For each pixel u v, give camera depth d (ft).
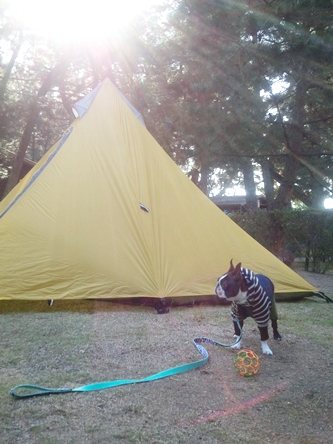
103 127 25.16
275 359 14.82
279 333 17.98
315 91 37.86
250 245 25.18
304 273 39.86
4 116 64.69
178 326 18.60
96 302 22.30
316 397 11.87
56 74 64.23
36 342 15.52
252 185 62.23
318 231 39.91
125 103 27.86
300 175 71.20
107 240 21.58
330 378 13.26
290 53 33.47
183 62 43.39
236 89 35.60
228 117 35.91
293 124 39.70
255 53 34.37
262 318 14.90
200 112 37.22
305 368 14.06
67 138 23.85
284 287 24.50
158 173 25.18
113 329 17.58
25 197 21.45
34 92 70.33
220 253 23.89
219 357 14.80
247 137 36.78
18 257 19.90
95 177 23.12
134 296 20.92
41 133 93.56
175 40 44.45
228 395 11.80
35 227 20.71
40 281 19.81
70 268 20.47
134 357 14.44
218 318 20.30
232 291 14.46
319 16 31.27
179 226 23.70
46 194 21.77
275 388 12.39
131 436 9.43
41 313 19.77
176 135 44.75
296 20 32.19
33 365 13.30
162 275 21.85
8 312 19.67
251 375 13.16
